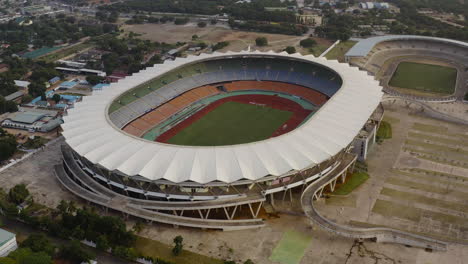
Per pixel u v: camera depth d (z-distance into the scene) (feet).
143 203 362.33
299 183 365.81
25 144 502.38
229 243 328.70
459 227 341.00
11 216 360.28
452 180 408.67
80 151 389.19
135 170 353.10
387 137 499.92
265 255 314.96
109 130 415.85
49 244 315.78
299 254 314.76
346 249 318.86
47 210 375.25
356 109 455.22
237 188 363.76
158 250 322.34
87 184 395.34
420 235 326.03
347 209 368.07
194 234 340.18
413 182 407.23
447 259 305.32
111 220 328.08
